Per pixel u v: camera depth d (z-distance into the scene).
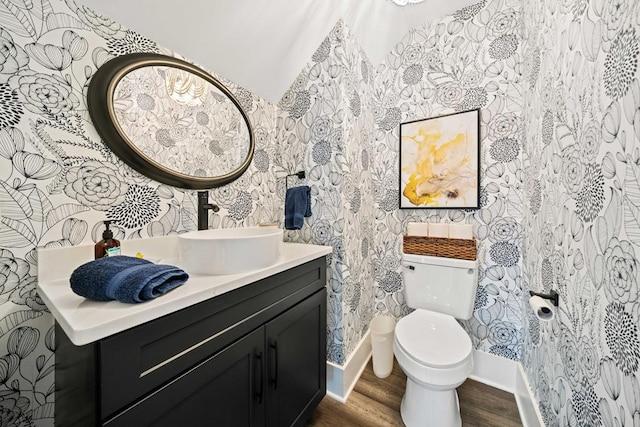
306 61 1.45
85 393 0.52
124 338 0.52
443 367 1.00
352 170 1.46
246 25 1.14
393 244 1.77
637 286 0.45
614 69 0.52
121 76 0.89
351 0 1.32
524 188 1.31
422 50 1.64
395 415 1.25
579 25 0.68
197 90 1.14
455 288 1.40
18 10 0.69
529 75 1.19
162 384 0.58
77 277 0.59
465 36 1.51
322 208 1.42
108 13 0.87
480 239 1.49
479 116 1.46
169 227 1.05
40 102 0.73
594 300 0.60
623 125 0.49
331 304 1.40
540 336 1.04
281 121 1.57
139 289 0.55
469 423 1.19
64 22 0.77
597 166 0.59
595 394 0.60
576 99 0.70
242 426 0.79
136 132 0.93
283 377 0.98
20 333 0.69
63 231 0.77
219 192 1.27
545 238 0.96
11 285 0.68
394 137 1.75
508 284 1.41
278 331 0.95
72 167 0.79
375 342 1.55
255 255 0.87
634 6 0.45
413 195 1.67
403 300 1.74
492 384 1.45
